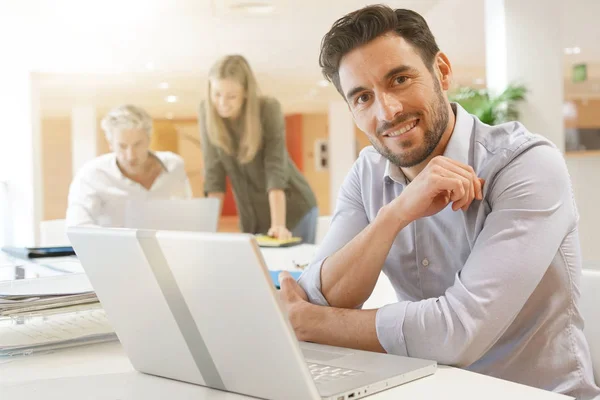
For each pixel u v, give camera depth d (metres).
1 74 6.00
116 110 4.29
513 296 0.92
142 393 0.73
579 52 9.29
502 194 1.00
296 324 1.00
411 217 1.02
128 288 0.74
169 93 6.45
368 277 1.05
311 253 2.16
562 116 5.25
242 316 0.63
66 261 1.58
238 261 0.60
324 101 9.44
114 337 1.04
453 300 0.91
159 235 0.66
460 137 1.08
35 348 0.96
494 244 0.95
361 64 1.03
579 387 1.01
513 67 5.19
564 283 1.01
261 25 5.92
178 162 4.52
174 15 5.61
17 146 6.23
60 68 6.26
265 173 4.79
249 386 0.68
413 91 1.03
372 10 1.02
